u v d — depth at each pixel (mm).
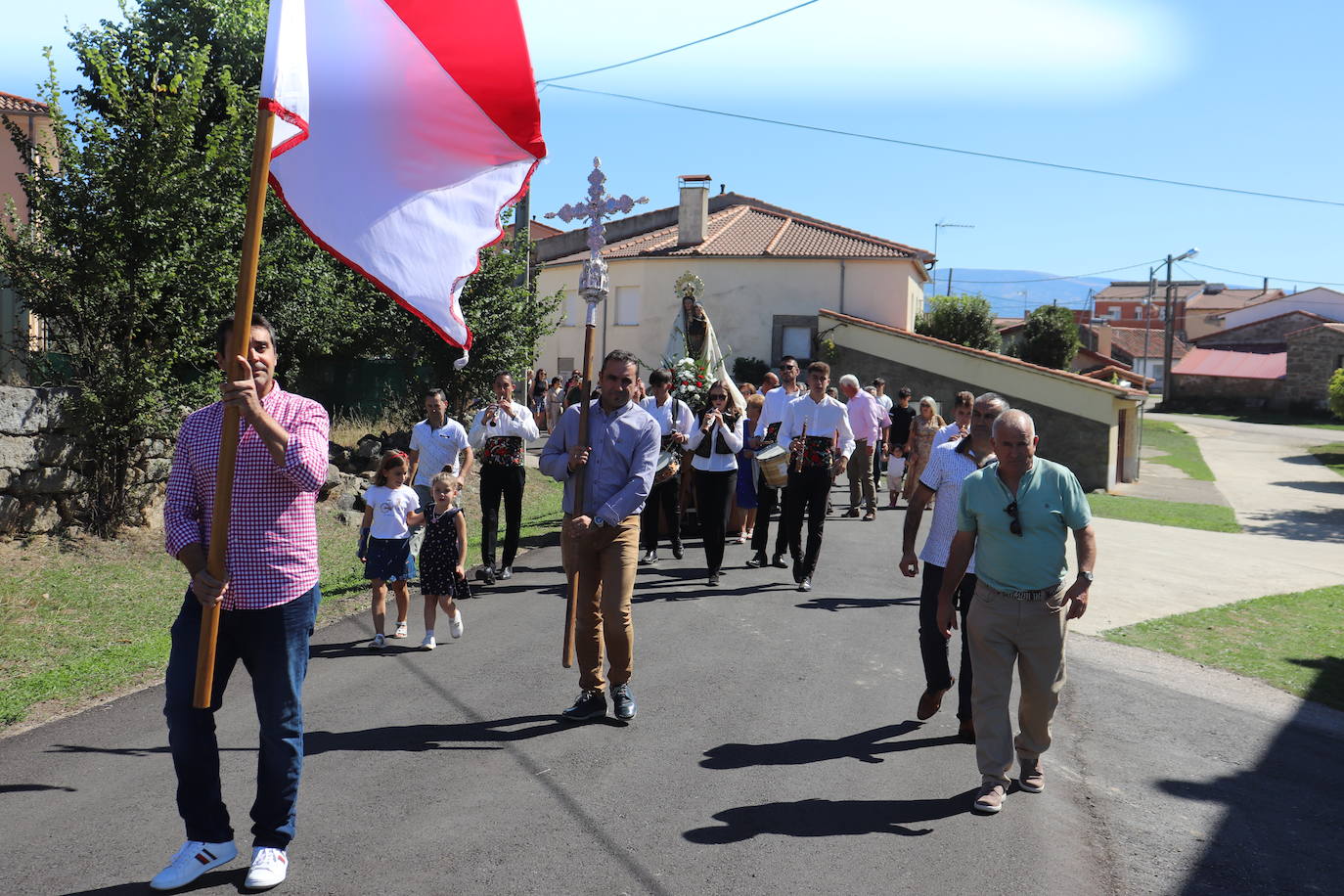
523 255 18359
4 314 14023
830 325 29562
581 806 4473
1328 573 12711
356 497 12781
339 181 4090
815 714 5875
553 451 5746
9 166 19094
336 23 4062
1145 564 12547
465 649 7145
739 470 12281
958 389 26688
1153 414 62250
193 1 18734
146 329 10047
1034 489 4641
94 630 7387
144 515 9906
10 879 3666
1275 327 72125
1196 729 6039
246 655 3717
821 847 4137
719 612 8422
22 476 8820
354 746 5152
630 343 34031
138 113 9883
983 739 4641
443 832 4160
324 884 3693
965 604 5398
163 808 4336
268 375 3693
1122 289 116562
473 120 4293
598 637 5691
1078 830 4414
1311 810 4820
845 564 10859
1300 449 37500
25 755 4941
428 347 17875
